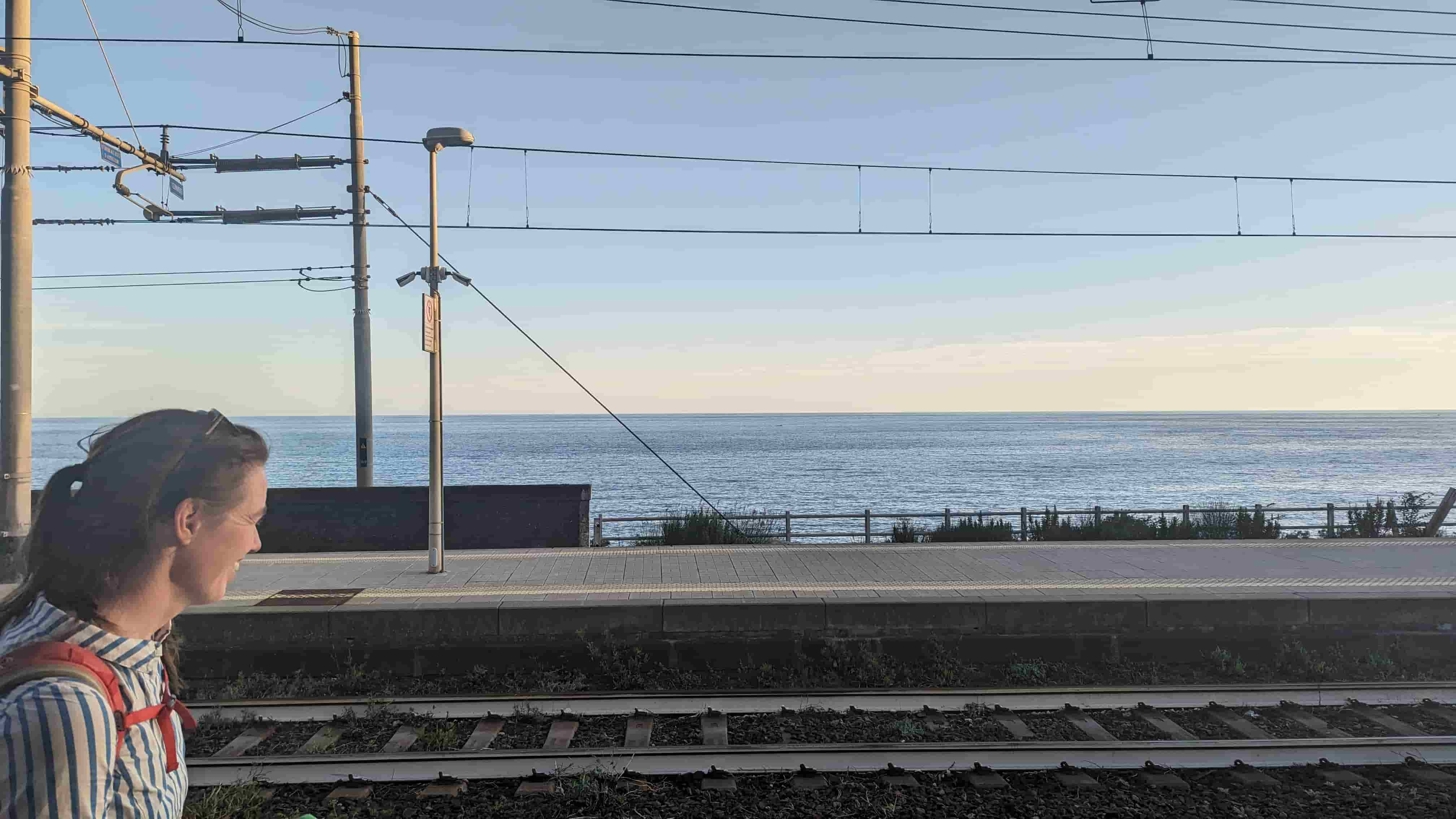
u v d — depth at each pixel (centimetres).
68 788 108
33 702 109
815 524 3581
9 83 1206
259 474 140
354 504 1555
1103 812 560
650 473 7150
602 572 1227
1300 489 5294
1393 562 1314
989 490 5441
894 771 617
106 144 1376
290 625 964
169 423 134
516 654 962
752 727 746
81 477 129
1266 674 945
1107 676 940
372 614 969
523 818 561
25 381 1217
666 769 626
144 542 124
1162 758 643
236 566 137
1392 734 724
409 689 910
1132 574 1197
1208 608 1000
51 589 124
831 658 955
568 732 732
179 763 137
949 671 942
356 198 1742
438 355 1248
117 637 125
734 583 1137
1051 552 1422
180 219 1730
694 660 964
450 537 1560
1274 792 590
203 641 956
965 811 564
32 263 1232
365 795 589
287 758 645
